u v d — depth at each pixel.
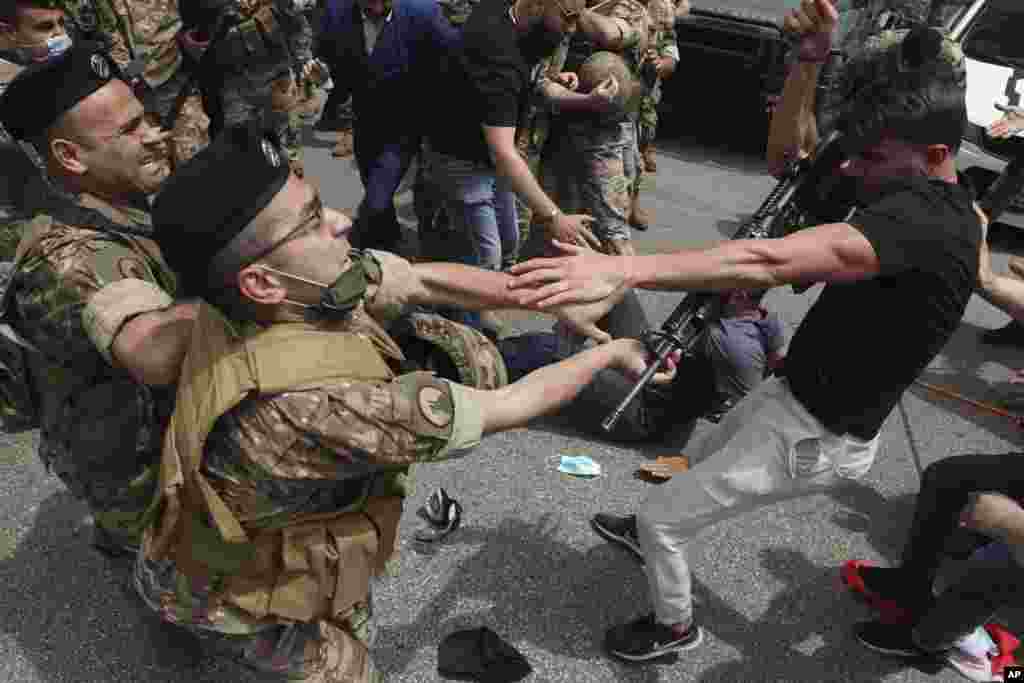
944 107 1.73
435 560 2.83
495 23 3.16
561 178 4.43
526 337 3.62
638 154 5.42
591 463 3.36
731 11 6.89
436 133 3.59
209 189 1.28
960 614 2.35
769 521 3.19
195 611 1.60
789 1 7.21
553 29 3.15
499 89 3.19
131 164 1.74
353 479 1.56
